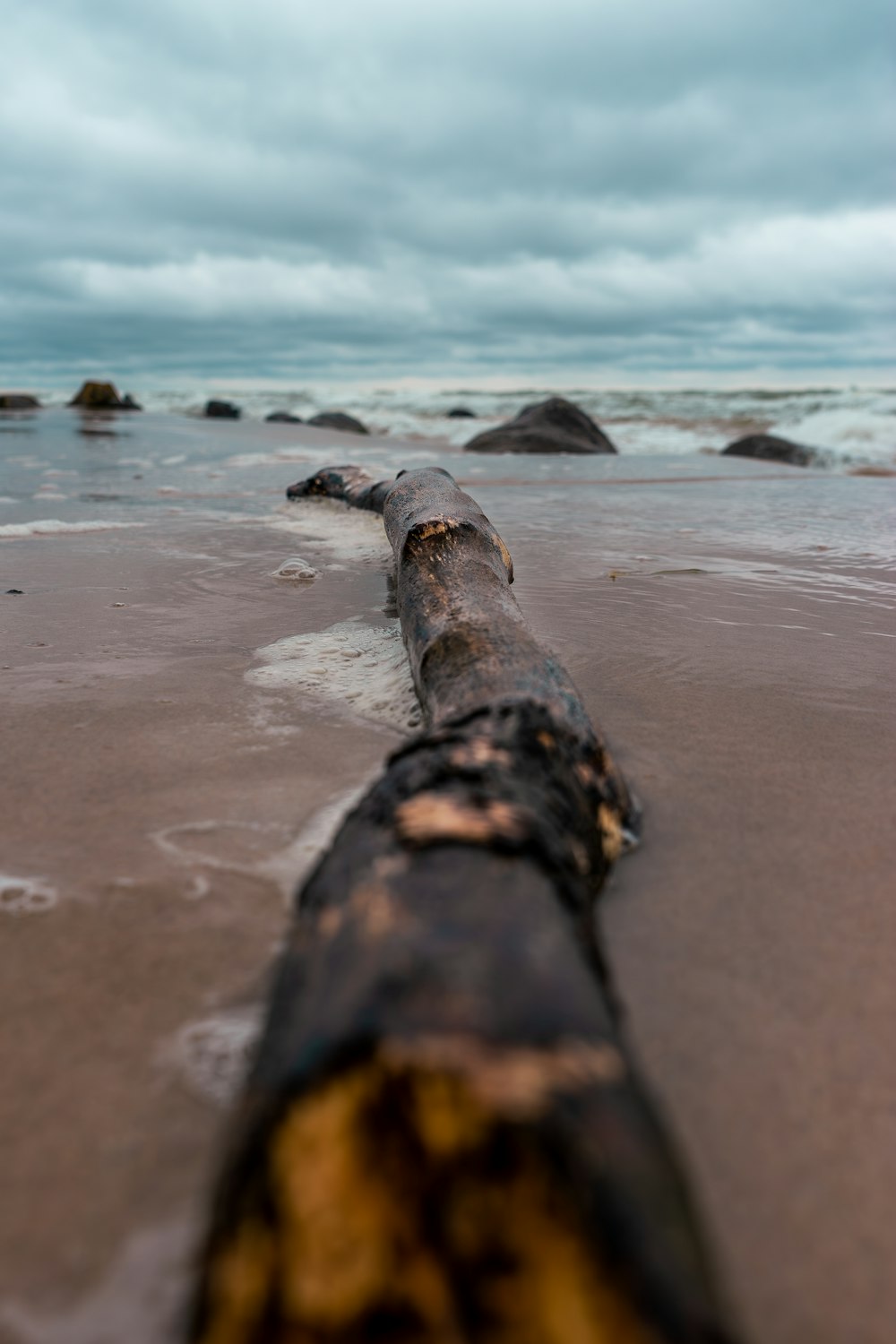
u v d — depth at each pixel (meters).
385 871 1.21
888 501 7.13
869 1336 0.90
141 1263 0.95
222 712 2.48
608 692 2.70
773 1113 1.16
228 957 1.44
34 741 2.27
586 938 1.18
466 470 9.21
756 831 1.87
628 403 26.12
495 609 2.55
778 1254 0.98
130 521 5.61
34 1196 1.02
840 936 1.52
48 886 1.62
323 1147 0.82
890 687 2.75
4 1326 0.88
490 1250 0.74
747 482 8.57
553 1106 0.79
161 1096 1.17
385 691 2.60
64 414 17.94
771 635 3.31
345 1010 0.93
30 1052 1.24
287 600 3.69
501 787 1.43
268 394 35.94
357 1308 0.75
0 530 5.23
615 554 4.84
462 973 0.96
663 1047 1.26
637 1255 0.72
